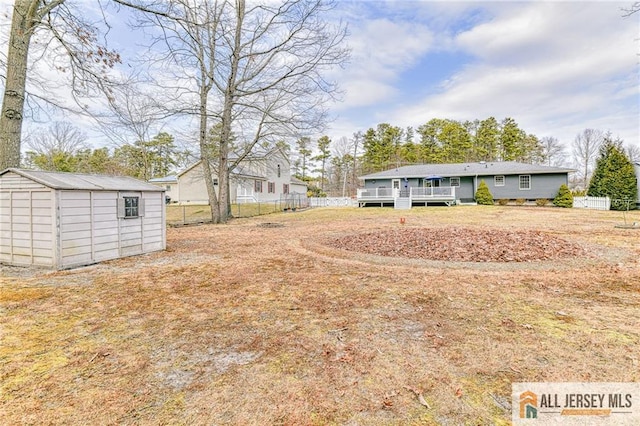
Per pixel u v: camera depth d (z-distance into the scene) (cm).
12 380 230
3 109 730
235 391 218
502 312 362
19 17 735
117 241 696
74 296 427
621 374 234
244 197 2969
